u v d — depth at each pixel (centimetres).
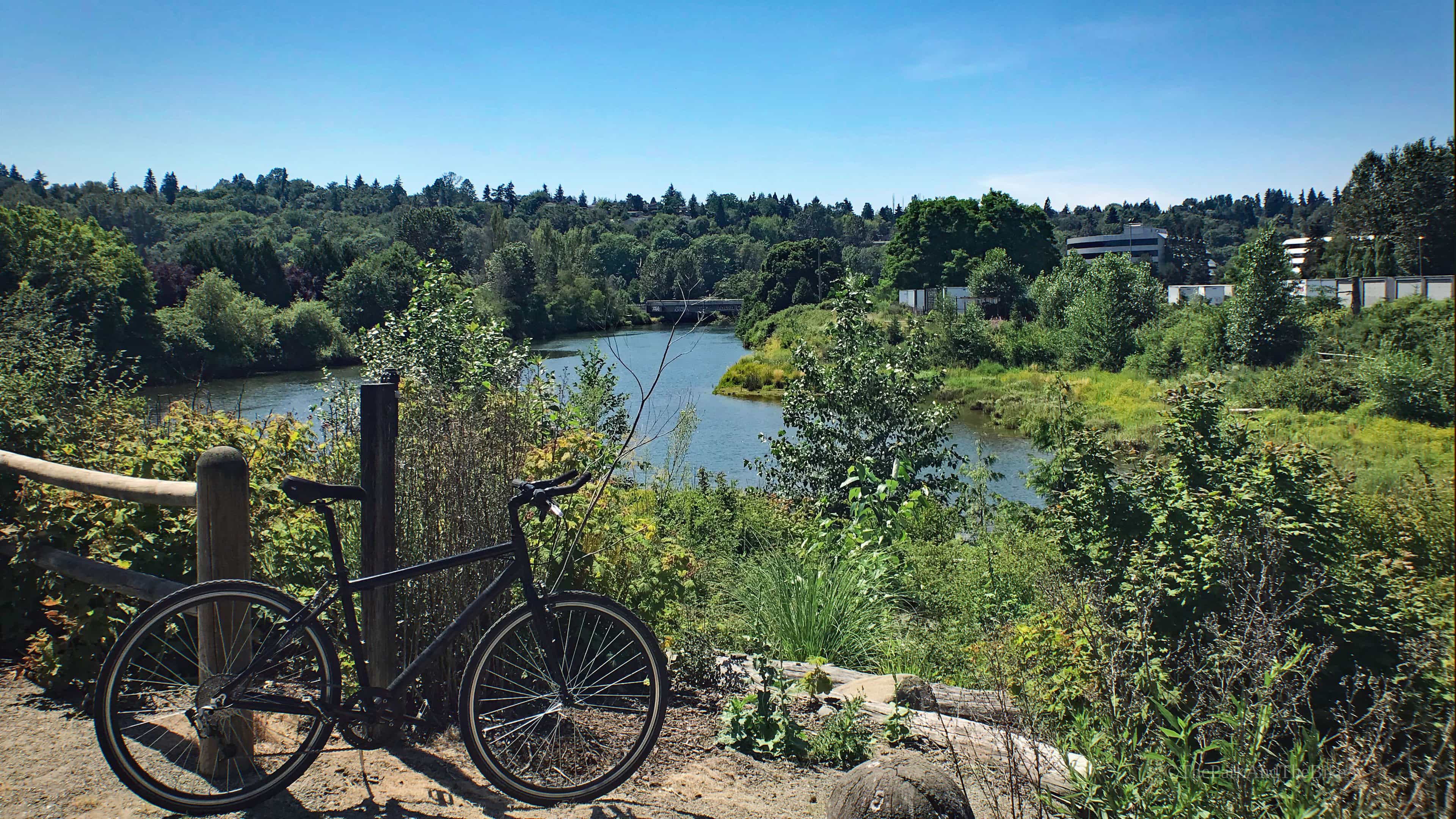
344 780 281
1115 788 272
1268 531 425
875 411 1213
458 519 333
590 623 357
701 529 906
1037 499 1538
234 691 256
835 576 633
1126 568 492
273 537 377
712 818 284
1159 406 2672
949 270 7462
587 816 275
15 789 264
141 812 256
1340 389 2692
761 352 4334
